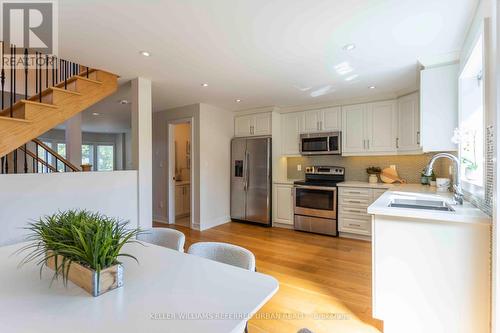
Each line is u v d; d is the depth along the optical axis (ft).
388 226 5.99
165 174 16.90
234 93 12.85
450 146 7.98
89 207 8.90
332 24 6.56
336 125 14.32
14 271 3.81
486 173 5.33
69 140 15.16
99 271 3.15
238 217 16.67
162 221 17.02
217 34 7.05
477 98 6.91
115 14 6.08
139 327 2.55
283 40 7.36
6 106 13.83
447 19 6.30
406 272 5.82
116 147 30.99
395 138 12.63
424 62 8.45
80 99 9.09
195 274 3.75
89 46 7.72
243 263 4.58
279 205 15.52
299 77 10.40
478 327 5.22
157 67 9.38
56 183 8.13
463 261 5.34
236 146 16.72
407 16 6.18
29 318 2.68
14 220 7.25
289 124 15.96
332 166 15.56
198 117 15.05
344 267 9.70
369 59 8.64
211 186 15.67
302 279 8.72
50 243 3.33
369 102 13.35
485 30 5.20
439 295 5.55
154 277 3.64
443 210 6.18
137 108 10.41
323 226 13.89
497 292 4.46
